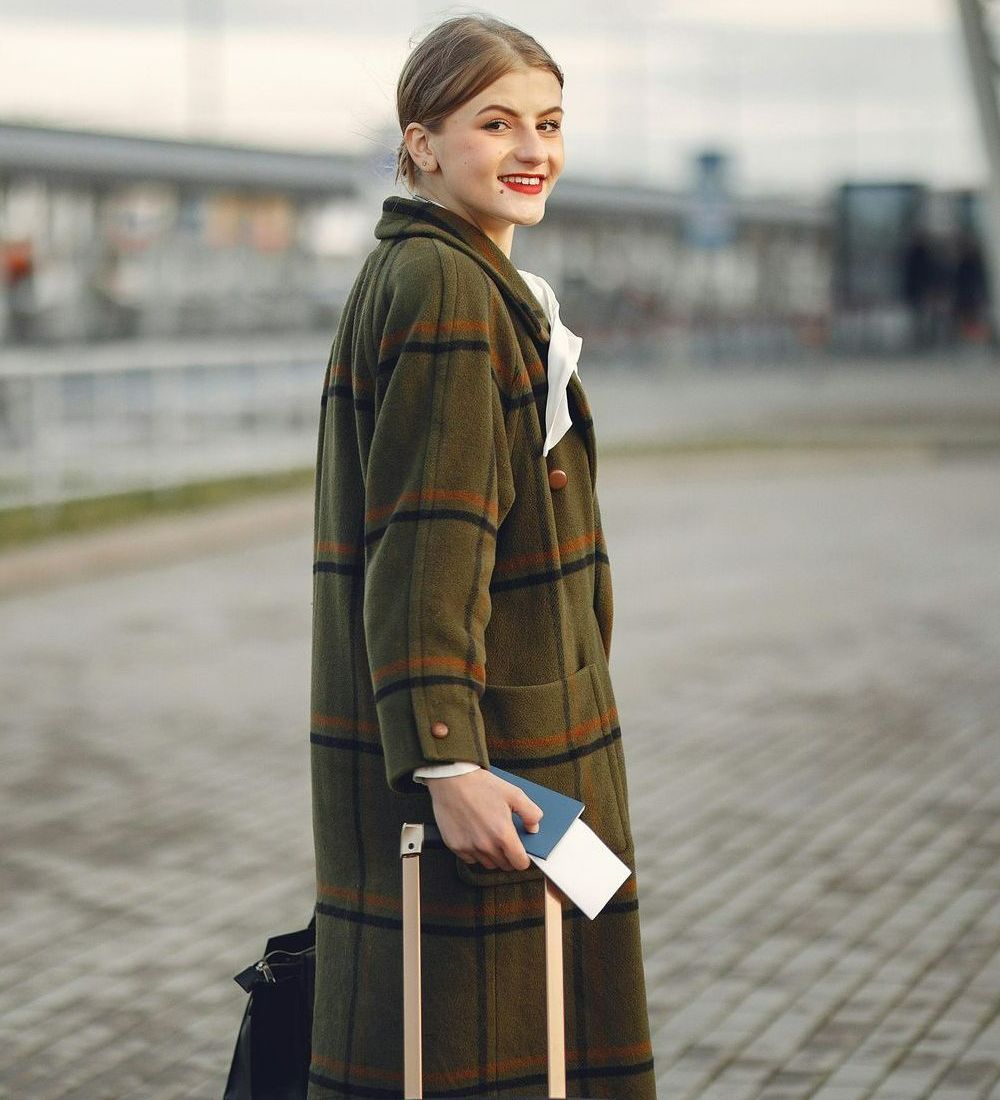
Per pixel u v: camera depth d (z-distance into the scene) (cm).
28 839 610
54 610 1116
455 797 210
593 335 3753
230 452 1725
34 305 2258
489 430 219
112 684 884
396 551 214
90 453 1525
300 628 1048
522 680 228
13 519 1394
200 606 1132
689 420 2759
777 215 4497
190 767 714
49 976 471
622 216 3809
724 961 469
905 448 2170
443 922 227
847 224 4228
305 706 832
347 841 235
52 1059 414
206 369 1681
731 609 1091
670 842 591
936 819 611
